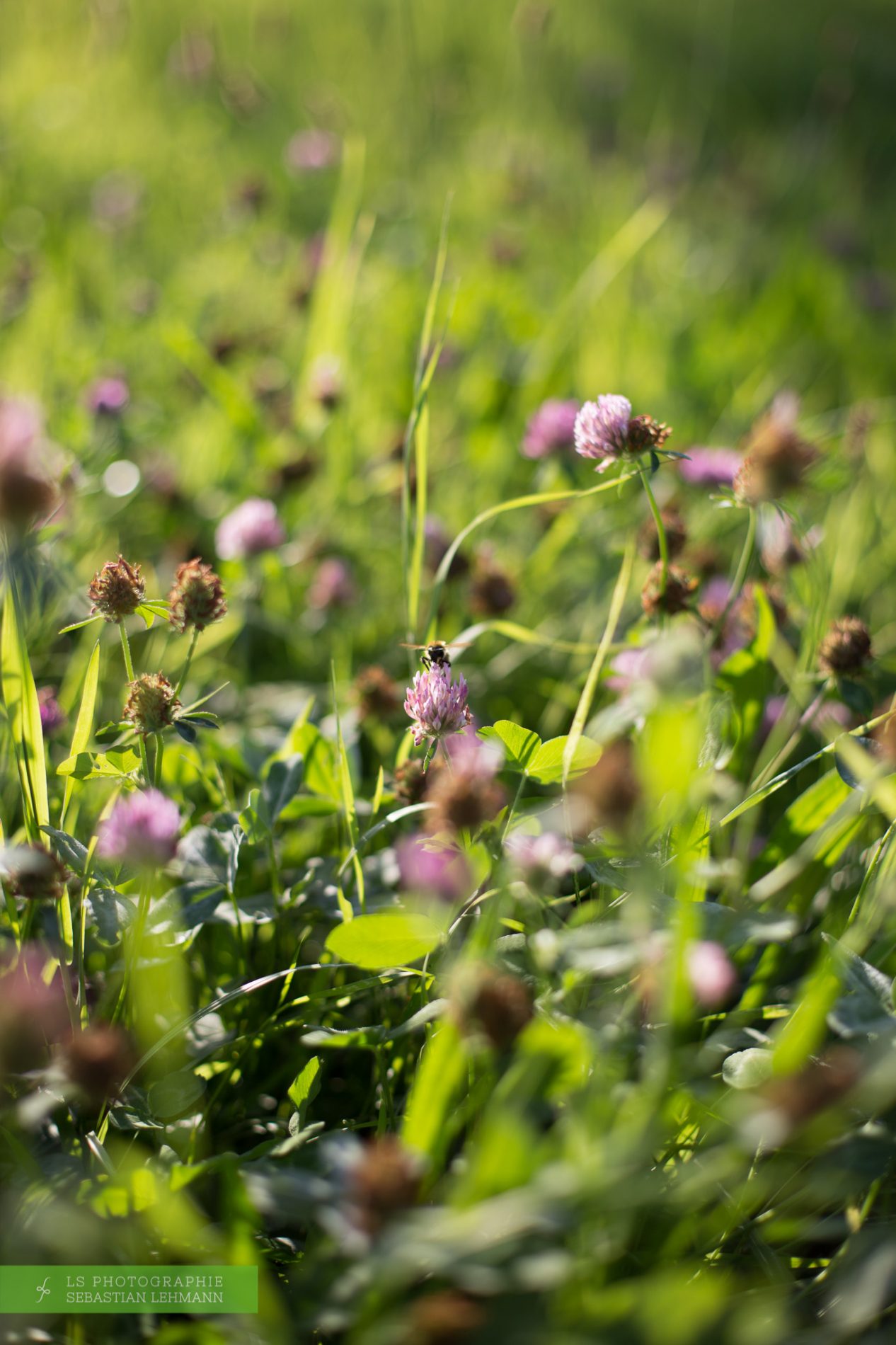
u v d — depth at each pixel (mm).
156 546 1499
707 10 5512
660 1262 1020
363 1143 1086
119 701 1293
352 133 3443
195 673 1368
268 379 1898
